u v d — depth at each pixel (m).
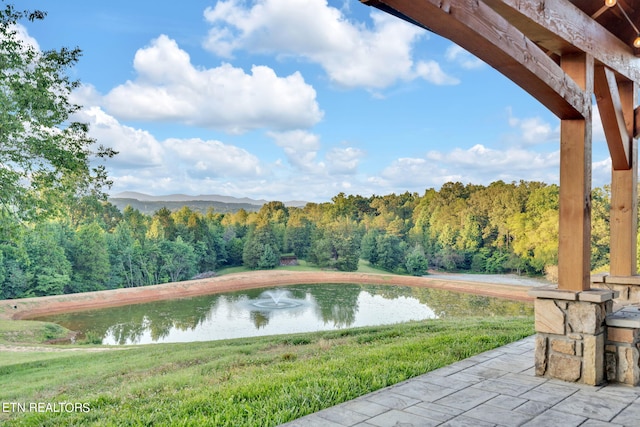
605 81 4.78
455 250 40.62
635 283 5.53
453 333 7.01
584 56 4.11
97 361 8.28
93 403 4.32
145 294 32.34
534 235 35.78
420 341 6.16
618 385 3.90
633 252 5.69
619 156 5.53
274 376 4.67
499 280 36.44
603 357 4.01
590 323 3.92
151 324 24.53
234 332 22.75
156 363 7.06
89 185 11.52
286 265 48.06
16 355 10.59
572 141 4.12
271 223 48.88
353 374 4.39
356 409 3.33
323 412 3.27
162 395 4.39
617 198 5.80
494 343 5.57
